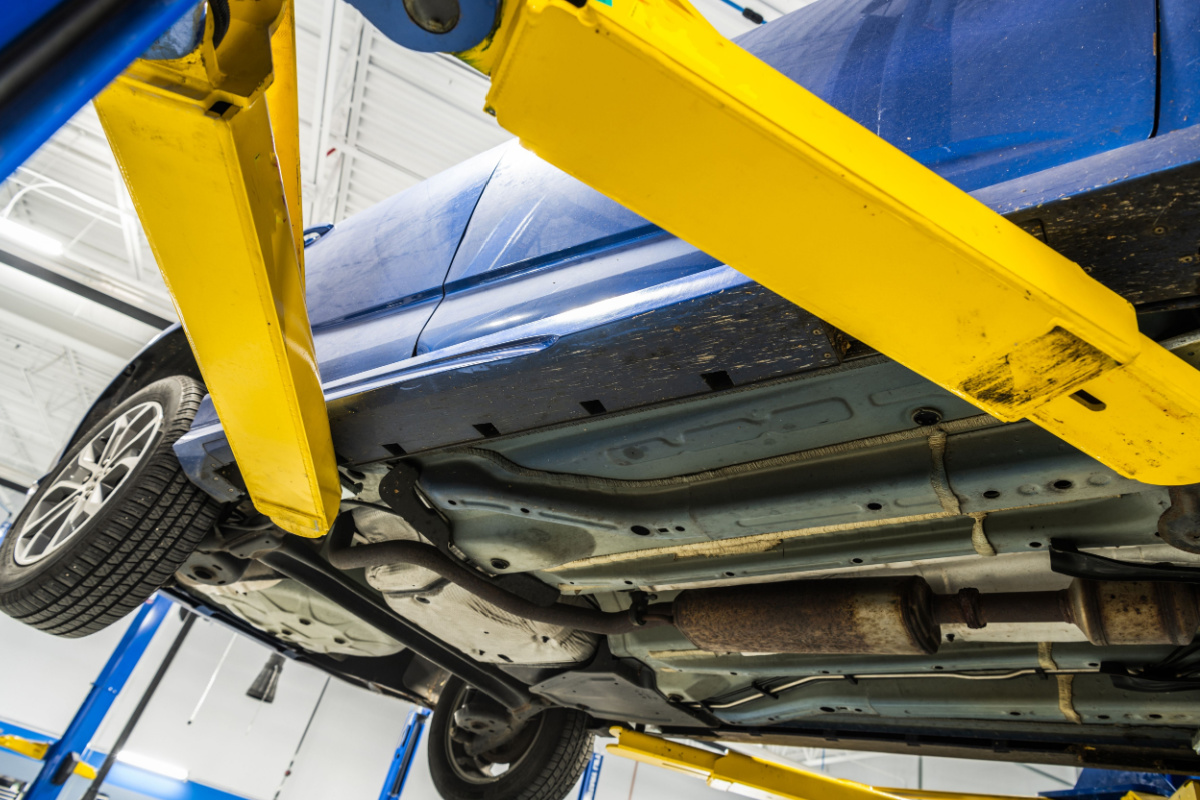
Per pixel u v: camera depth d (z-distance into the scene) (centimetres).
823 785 319
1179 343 116
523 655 268
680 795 1102
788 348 133
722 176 84
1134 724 221
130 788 802
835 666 233
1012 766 1084
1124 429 101
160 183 108
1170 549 162
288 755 984
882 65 154
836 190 84
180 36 86
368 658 359
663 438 164
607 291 165
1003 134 131
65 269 897
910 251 88
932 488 150
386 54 632
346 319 223
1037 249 94
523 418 168
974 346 95
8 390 1120
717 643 211
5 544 244
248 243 117
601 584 213
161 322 922
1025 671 215
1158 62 122
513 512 190
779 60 175
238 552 236
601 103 80
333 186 752
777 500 165
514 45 77
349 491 209
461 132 688
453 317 192
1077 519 158
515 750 342
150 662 970
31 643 950
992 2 147
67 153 798
